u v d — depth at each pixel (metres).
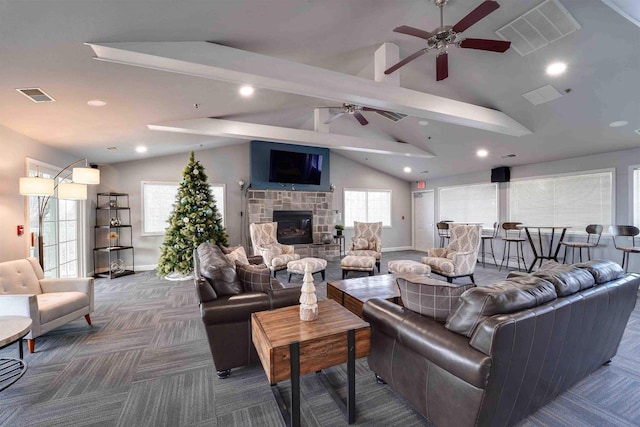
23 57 1.98
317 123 5.51
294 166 7.17
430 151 6.59
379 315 1.94
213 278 2.30
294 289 2.42
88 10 1.64
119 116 3.48
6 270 2.86
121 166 6.04
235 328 2.22
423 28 2.93
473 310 1.48
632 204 4.73
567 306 1.67
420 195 9.00
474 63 3.47
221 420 1.79
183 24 2.07
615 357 2.48
